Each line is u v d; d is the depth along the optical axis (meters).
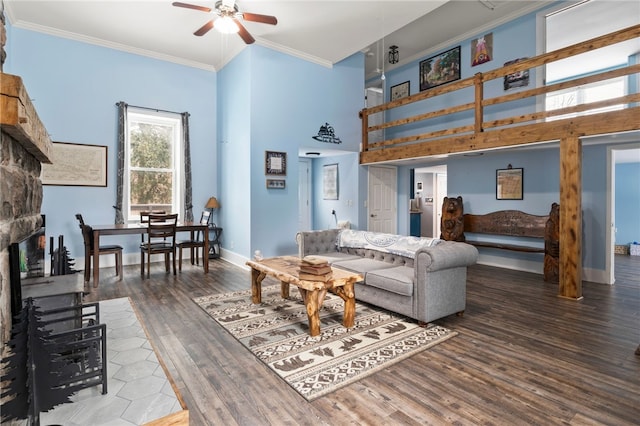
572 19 5.70
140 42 5.77
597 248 5.00
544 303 3.98
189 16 4.96
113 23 5.16
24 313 1.39
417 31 6.24
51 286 2.49
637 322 3.36
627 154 6.51
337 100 6.73
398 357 2.62
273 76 5.86
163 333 3.08
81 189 5.58
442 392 2.17
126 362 1.87
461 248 3.45
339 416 1.93
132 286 4.61
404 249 4.09
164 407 1.47
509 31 5.74
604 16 5.62
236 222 6.11
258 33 5.42
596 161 4.99
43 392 1.31
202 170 6.75
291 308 3.76
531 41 5.48
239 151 5.98
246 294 4.28
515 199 5.77
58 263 3.18
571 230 4.11
